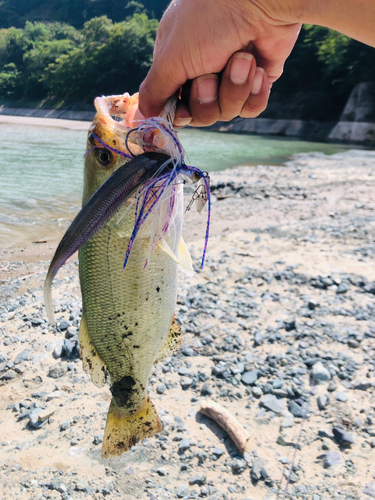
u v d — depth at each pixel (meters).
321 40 6.74
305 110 6.51
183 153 0.24
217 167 2.75
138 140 0.24
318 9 0.21
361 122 5.53
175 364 0.63
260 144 4.55
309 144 4.75
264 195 1.90
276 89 7.20
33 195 1.82
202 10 0.22
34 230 1.35
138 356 0.30
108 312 0.28
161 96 0.25
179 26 0.23
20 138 4.31
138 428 0.33
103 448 0.32
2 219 1.46
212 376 0.60
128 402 0.31
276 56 0.25
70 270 1.02
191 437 0.50
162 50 0.24
